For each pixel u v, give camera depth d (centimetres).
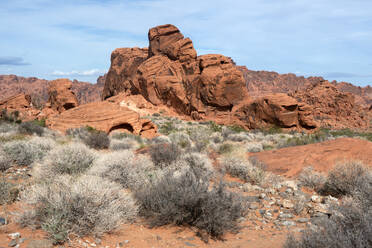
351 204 486
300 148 1170
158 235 430
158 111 7688
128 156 766
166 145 1098
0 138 1208
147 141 2470
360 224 337
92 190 438
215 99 6881
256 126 5262
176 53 8112
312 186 783
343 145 1086
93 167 717
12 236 354
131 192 599
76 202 412
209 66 7319
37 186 475
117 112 3200
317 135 2848
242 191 740
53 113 6169
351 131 7112
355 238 305
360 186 609
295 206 585
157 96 8019
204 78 7062
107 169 699
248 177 864
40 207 413
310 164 965
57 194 420
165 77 7856
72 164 709
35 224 395
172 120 6794
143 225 466
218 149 1427
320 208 575
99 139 1594
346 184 679
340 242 302
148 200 504
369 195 535
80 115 3095
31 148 920
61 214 386
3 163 783
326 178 789
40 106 7788
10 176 705
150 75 8075
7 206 457
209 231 447
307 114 5084
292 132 4688
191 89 7369
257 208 604
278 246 400
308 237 327
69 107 7262
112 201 455
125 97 8225
